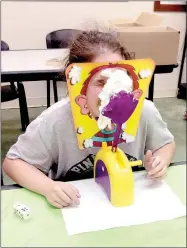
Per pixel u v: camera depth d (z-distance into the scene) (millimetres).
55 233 688
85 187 834
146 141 1023
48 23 2988
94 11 3018
